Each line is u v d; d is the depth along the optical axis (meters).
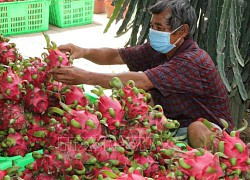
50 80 1.42
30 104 1.39
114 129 1.21
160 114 1.30
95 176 1.14
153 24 1.86
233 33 2.16
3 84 1.34
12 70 1.41
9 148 1.36
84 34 5.32
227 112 2.01
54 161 1.12
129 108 1.24
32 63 1.49
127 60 2.21
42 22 5.27
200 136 1.52
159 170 1.25
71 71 1.46
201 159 1.08
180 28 1.83
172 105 1.96
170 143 1.32
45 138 1.32
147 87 1.78
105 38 5.20
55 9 5.45
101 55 2.19
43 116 1.43
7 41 1.66
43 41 4.95
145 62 2.20
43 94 1.41
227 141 1.13
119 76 1.73
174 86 1.80
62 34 5.27
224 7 2.16
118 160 1.15
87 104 1.36
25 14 5.10
